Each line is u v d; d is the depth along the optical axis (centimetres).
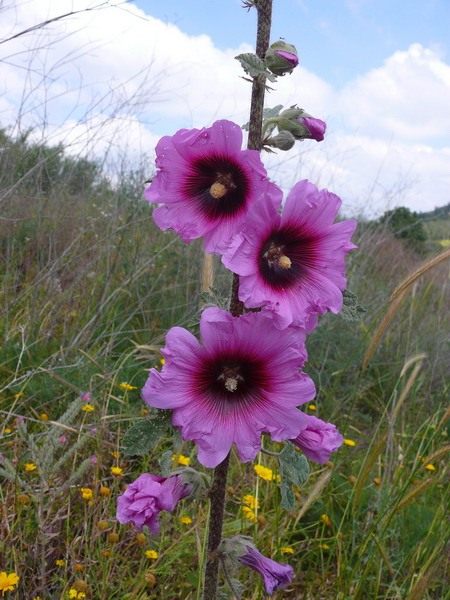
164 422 31
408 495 47
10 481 49
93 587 46
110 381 63
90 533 49
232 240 30
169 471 34
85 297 85
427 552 53
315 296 32
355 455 70
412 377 56
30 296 80
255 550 35
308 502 51
